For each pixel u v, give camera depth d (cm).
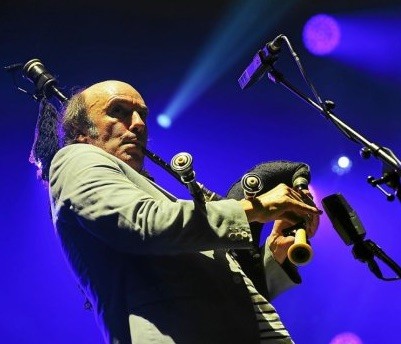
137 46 981
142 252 315
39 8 938
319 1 1038
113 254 338
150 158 378
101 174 327
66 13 950
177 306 321
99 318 338
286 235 379
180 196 890
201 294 326
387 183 360
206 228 312
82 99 387
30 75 442
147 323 319
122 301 331
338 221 366
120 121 379
